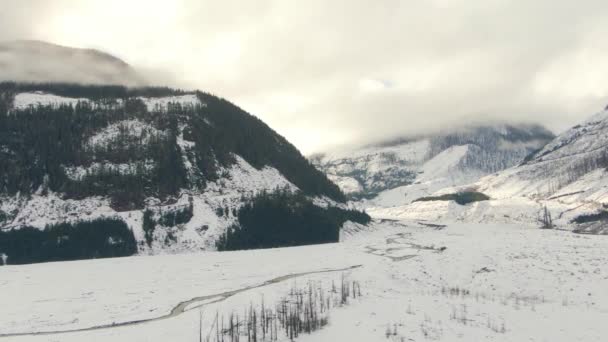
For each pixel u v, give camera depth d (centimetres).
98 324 5922
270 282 8575
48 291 7838
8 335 5497
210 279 8925
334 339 5144
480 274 8356
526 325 5641
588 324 5619
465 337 5216
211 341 5106
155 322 5944
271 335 5253
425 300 6900
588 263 8194
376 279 8556
